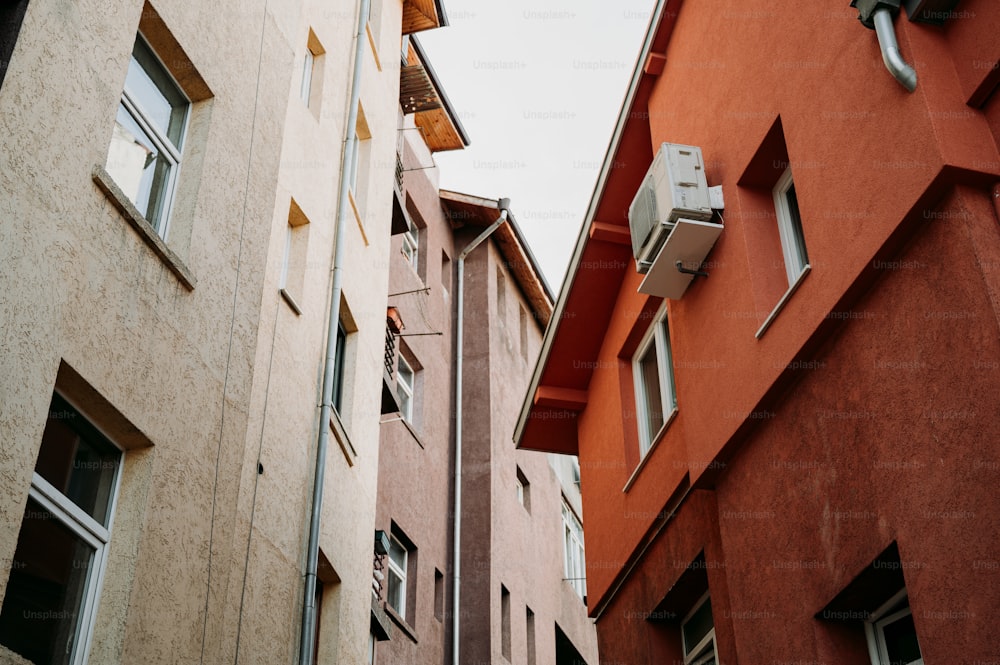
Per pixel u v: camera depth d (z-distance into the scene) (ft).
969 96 26.63
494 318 97.30
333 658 41.55
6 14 25.14
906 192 26.91
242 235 34.55
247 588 34.24
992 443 23.53
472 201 97.30
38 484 24.62
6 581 21.68
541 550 96.63
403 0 73.10
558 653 101.60
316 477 40.45
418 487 77.36
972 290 24.84
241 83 36.29
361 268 51.96
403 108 90.48
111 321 26.89
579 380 55.57
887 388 27.50
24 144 24.53
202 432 30.19
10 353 23.08
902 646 28.40
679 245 37.52
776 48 35.09
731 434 34.73
